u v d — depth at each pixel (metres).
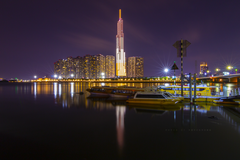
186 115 15.43
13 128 12.08
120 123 13.11
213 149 8.31
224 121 13.33
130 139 9.70
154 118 14.48
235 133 10.57
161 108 18.97
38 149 8.50
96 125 12.64
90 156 7.71
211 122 13.05
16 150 8.41
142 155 7.75
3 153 8.09
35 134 10.73
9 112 18.20
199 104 21.39
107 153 7.97
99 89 37.72
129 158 7.48
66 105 23.00
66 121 13.99
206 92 24.78
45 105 23.23
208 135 10.20
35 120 14.45
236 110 17.50
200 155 7.71
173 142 9.22
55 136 10.31
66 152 8.14
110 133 10.75
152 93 21.62
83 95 38.22
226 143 9.05
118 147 8.62
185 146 8.72
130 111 17.66
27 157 7.70
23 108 20.91
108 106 21.42
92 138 9.93
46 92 49.72
